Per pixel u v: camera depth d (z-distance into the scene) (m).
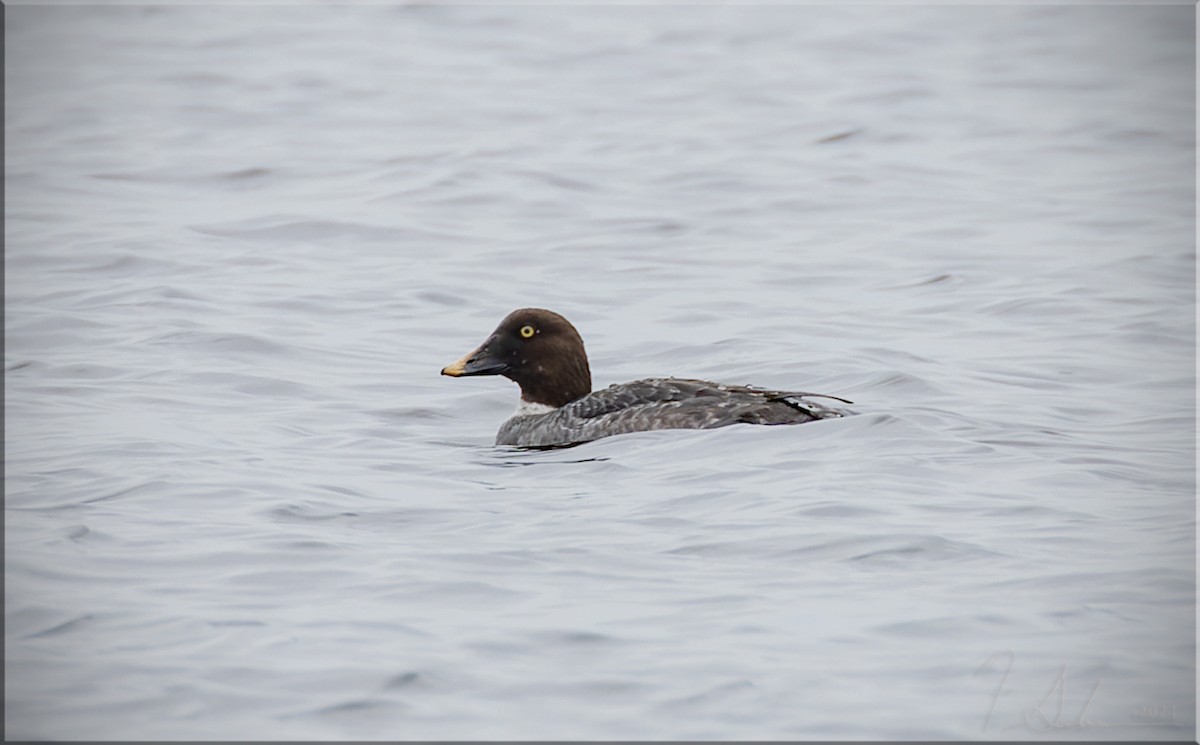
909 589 10.41
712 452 13.61
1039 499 12.26
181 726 8.56
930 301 21.06
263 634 9.75
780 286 22.05
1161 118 35.41
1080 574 10.59
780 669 9.19
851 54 43.56
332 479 13.37
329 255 23.95
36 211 26.73
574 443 14.62
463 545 11.41
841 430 14.00
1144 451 13.89
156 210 26.97
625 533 11.62
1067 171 30.23
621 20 48.19
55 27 48.12
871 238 25.05
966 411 15.64
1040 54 43.53
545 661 9.34
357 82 40.03
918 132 34.09
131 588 10.54
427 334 19.66
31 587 10.55
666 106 36.91
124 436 14.77
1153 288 21.45
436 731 8.52
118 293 21.30
